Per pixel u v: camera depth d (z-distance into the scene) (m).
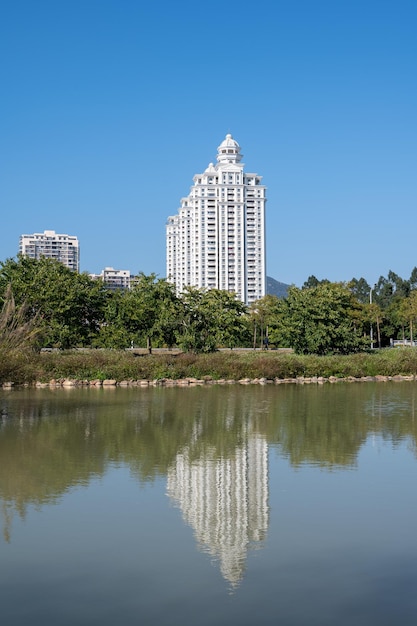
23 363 28.28
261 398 30.08
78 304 54.16
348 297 62.41
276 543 10.02
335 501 12.23
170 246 195.12
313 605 7.95
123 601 8.05
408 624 7.48
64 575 8.81
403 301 104.94
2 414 23.98
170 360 41.34
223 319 52.28
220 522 10.96
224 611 7.78
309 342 54.16
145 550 9.71
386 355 47.78
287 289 60.38
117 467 14.91
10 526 10.74
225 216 185.62
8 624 7.47
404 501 12.20
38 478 13.83
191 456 16.23
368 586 8.47
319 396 31.03
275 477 14.10
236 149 190.00
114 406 26.64
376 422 21.95
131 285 59.75
